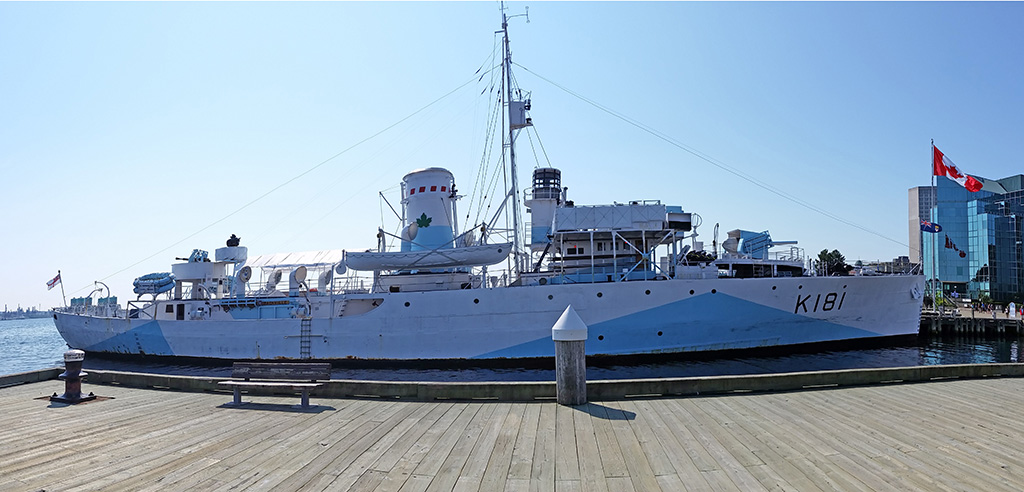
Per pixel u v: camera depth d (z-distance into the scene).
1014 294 75.06
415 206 29.75
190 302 31.38
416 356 26.06
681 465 6.94
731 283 25.33
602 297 24.94
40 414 10.27
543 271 28.05
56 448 8.05
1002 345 38.75
